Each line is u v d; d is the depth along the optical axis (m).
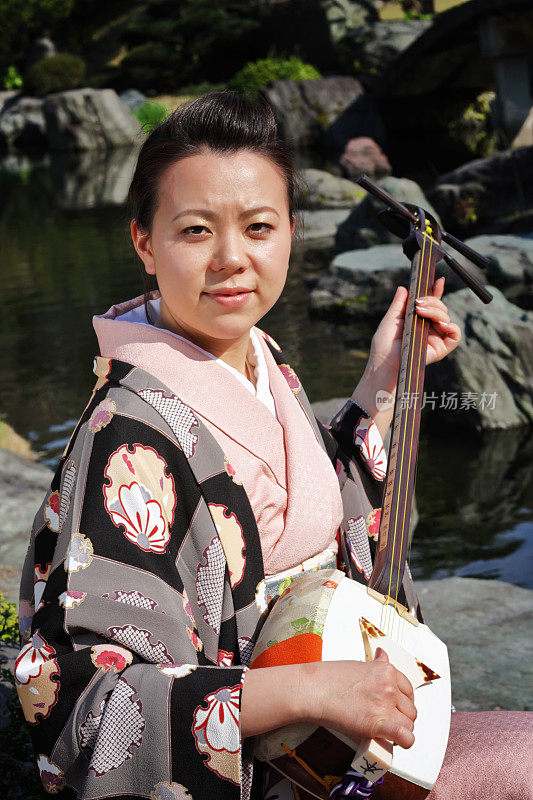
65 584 1.28
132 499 1.32
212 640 1.36
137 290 11.68
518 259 9.90
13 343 9.79
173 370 1.44
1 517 4.46
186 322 1.43
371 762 1.18
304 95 23.67
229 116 1.36
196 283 1.37
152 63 31.62
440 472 5.92
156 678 1.23
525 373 6.62
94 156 27.47
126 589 1.28
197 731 1.20
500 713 1.47
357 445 1.73
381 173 19.81
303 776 1.26
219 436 1.43
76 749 1.23
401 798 1.29
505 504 5.39
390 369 1.77
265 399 1.55
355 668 1.21
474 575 4.54
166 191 1.37
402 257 10.36
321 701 1.19
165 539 1.34
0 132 31.27
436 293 1.80
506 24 18.58
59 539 1.34
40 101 31.03
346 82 23.95
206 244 1.36
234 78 27.00
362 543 1.68
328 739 1.22
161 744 1.21
